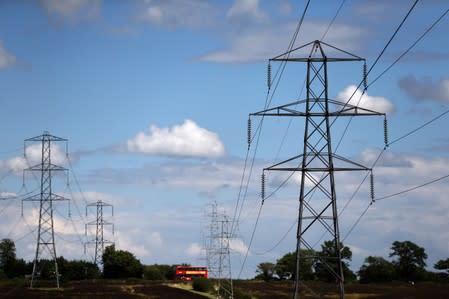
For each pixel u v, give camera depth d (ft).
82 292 482.69
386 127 188.96
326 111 191.01
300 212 191.72
